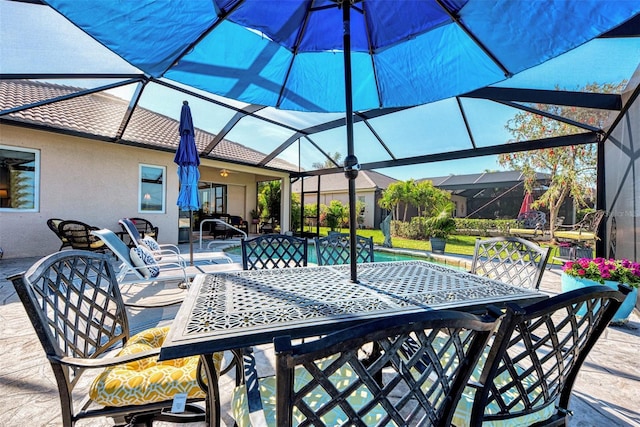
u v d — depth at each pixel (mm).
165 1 1644
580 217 9039
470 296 1529
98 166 7078
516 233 8555
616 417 1707
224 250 8445
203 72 2576
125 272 3350
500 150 6031
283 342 648
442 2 1977
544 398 1135
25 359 2207
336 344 661
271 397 1254
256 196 13625
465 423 1144
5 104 5309
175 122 7625
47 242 6363
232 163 9281
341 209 13852
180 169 4324
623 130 3662
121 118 5840
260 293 1556
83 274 1579
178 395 1242
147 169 7926
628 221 3510
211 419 1205
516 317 840
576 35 1938
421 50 2498
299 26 2324
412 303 1410
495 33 2070
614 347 2508
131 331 2750
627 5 1647
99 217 7086
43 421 1602
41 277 1256
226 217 11680
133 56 2023
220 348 1027
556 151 7930
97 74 3898
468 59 2412
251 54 2482
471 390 1285
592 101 3689
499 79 2559
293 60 2682
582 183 7973
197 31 1973
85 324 1532
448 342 818
